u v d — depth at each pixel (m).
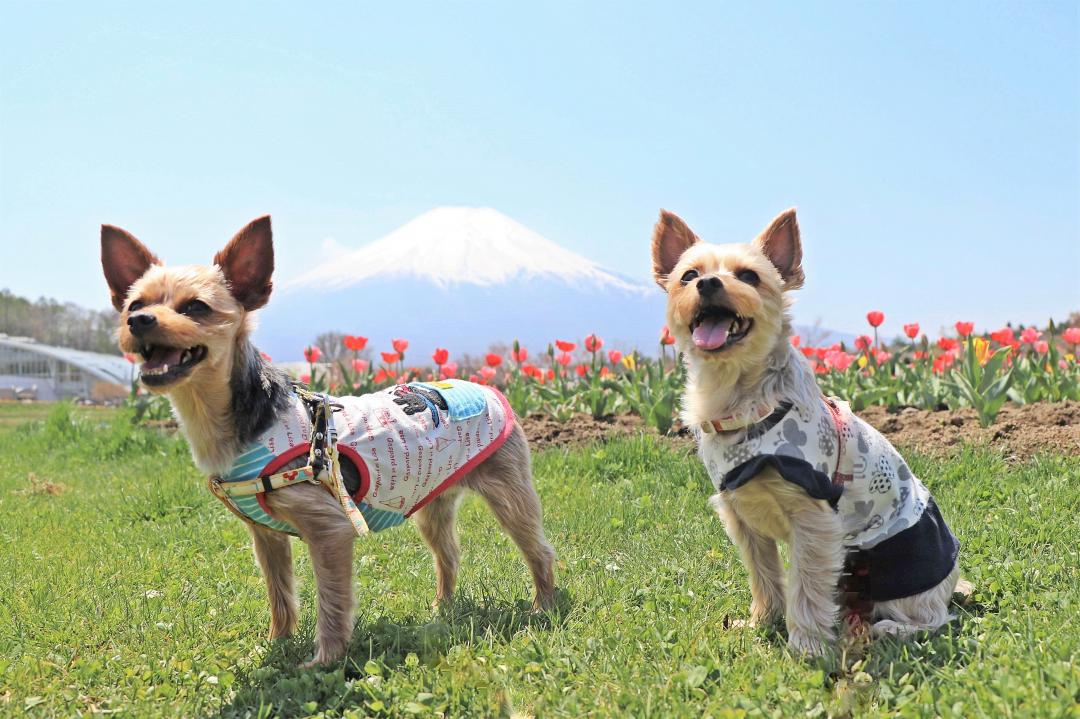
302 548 1.22
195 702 0.80
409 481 0.91
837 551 0.83
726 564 1.10
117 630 0.95
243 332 0.86
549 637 0.88
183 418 0.86
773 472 0.83
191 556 1.21
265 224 0.87
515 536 0.98
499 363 2.14
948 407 1.81
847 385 1.89
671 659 0.82
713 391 0.86
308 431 0.86
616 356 2.27
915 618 0.88
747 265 0.87
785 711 0.72
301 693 0.80
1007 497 1.27
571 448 1.76
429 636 0.88
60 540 1.30
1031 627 0.82
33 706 0.80
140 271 0.90
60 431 2.46
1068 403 1.63
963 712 0.69
